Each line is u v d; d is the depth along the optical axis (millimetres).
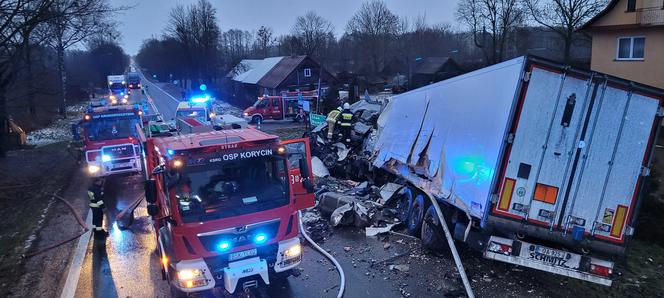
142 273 8664
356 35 70688
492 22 48781
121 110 15914
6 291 8008
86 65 83062
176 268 6539
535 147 6988
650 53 22531
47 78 24859
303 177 7742
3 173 17984
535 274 8273
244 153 6930
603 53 24422
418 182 10172
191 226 6477
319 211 12117
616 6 23422
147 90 63125
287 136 25516
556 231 7117
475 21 50281
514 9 46656
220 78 74688
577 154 7004
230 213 6703
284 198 7148
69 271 8766
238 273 6656
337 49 72312
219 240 6641
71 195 14711
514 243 7309
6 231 11375
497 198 7066
